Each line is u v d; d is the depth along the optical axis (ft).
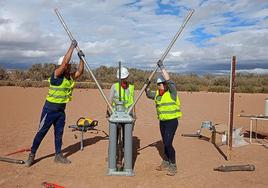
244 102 90.58
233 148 34.99
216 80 179.42
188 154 32.24
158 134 42.83
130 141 24.99
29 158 27.14
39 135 27.07
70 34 25.71
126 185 23.13
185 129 46.88
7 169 26.20
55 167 26.94
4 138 37.58
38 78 186.19
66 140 37.47
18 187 22.45
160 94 26.05
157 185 23.27
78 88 135.95
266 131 46.09
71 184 23.13
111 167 25.29
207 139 39.73
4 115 56.24
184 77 192.75
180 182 23.95
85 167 27.07
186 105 81.30
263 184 23.77
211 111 69.10
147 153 32.35
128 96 27.04
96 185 23.02
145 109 70.64
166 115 25.39
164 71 25.45
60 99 27.07
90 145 35.06
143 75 165.78
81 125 32.91
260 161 29.81
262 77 197.77
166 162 26.96
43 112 27.14
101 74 189.16
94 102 82.02
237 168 26.68
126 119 24.58
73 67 27.96
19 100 83.05
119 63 26.02
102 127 46.57
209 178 24.91
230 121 29.66
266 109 38.34
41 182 23.44
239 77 201.67
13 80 173.58
